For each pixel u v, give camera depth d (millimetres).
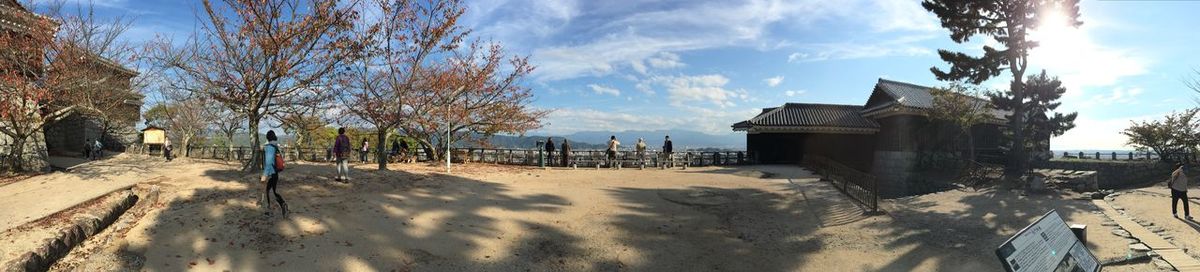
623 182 16391
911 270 7539
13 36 13031
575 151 23344
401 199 11109
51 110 14117
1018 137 21359
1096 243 8305
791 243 9367
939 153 25141
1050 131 26016
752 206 12703
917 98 28031
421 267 7500
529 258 8281
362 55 13875
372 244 8102
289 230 8219
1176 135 20672
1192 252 7875
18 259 5781
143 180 11938
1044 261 4430
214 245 7320
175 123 31047
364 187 12008
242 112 13938
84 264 6445
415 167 18031
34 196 9977
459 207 10953
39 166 14305
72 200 9422
